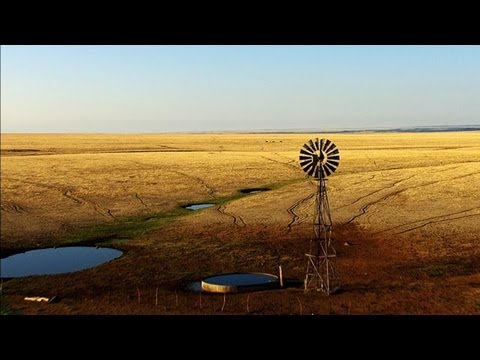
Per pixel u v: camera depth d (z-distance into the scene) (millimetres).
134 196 45781
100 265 25844
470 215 35031
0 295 21109
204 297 20344
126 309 18891
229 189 49531
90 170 62031
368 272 23656
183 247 29078
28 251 29172
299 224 34094
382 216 35750
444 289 20516
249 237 31062
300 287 21594
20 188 48844
